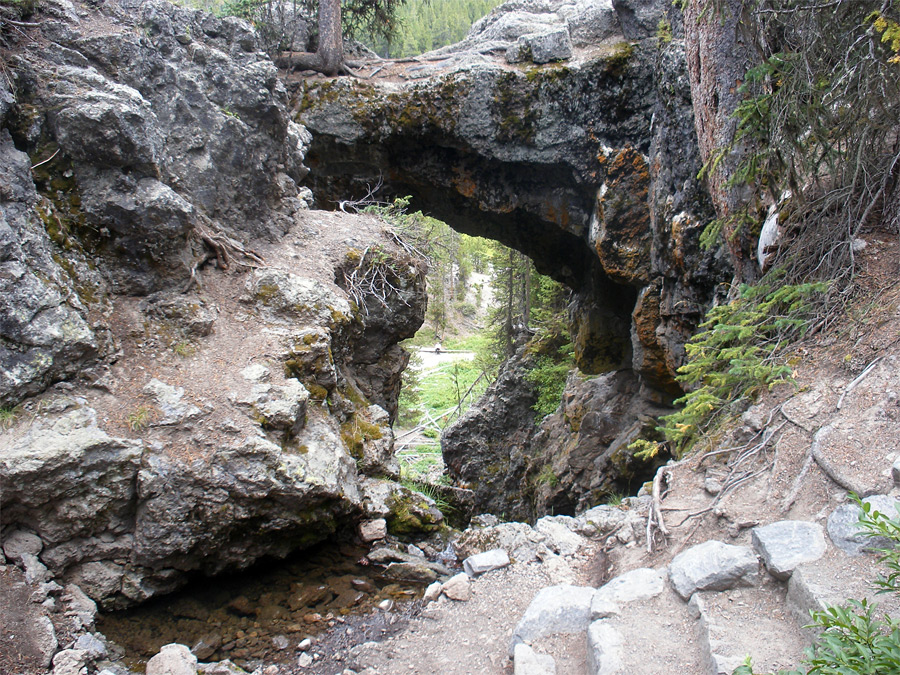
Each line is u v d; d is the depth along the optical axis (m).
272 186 7.73
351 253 7.95
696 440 5.54
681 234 10.05
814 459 3.95
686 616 3.38
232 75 7.15
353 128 12.55
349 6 15.33
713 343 5.44
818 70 4.64
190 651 3.94
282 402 5.14
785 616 3.14
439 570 5.27
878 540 3.15
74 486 4.15
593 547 4.85
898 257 4.86
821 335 4.89
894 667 2.03
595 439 14.73
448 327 44.09
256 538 4.90
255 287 6.26
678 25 10.81
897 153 4.93
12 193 4.71
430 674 3.73
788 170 5.37
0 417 4.16
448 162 13.31
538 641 3.63
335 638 4.25
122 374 4.95
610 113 12.25
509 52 12.67
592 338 14.84
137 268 5.57
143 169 5.49
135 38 6.10
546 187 13.27
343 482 5.38
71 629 3.79
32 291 4.47
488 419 20.08
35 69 5.27
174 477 4.45
